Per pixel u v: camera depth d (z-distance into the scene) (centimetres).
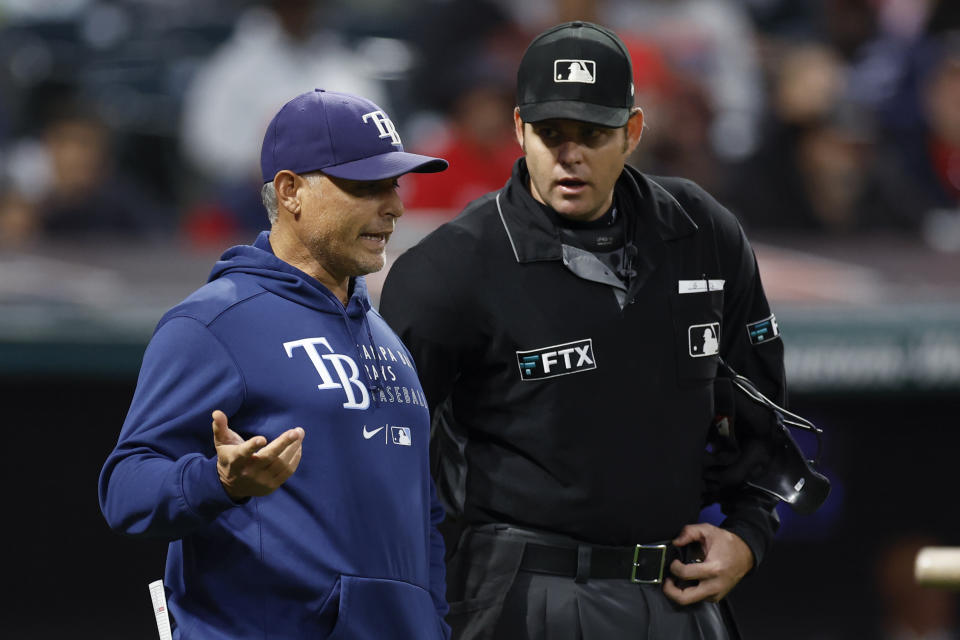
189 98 2712
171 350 913
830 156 2528
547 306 1090
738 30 2941
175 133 2738
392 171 940
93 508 2028
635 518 1095
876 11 2923
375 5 3148
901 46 2828
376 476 944
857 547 2239
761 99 2716
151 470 873
